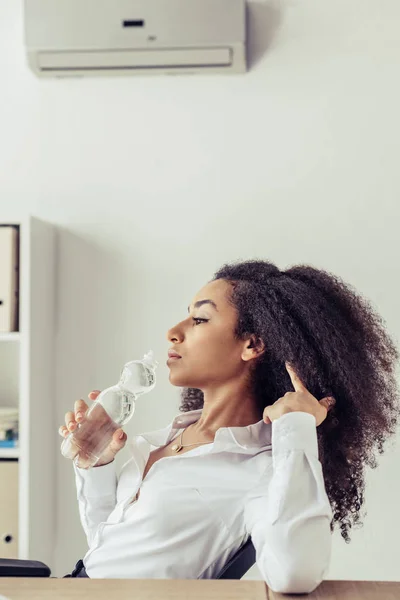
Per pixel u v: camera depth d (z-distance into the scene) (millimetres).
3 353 2498
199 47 2303
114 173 2480
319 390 1412
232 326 1400
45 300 2367
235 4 2289
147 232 2455
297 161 2422
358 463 1521
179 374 1404
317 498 1106
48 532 2338
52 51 2326
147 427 2391
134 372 1406
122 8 2295
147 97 2484
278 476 1125
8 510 2191
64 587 1020
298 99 2436
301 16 2443
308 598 1012
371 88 2416
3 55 2525
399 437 2264
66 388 2436
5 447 2189
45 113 2510
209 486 1301
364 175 2398
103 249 2463
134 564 1305
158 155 2471
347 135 2414
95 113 2498
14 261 2238
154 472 1372
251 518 1229
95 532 1484
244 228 2424
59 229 2479
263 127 2441
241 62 2367
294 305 1443
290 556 1043
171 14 2283
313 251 2396
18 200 2496
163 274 2439
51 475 2387
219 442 1326
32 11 2307
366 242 2383
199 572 1279
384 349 1609
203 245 2434
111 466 1473
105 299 2449
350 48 2428
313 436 1156
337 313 1514
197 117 2467
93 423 1329
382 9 2428
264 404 1421
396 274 2365
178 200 2453
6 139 2516
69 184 2490
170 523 1287
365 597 1016
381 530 2275
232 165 2443
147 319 2432
